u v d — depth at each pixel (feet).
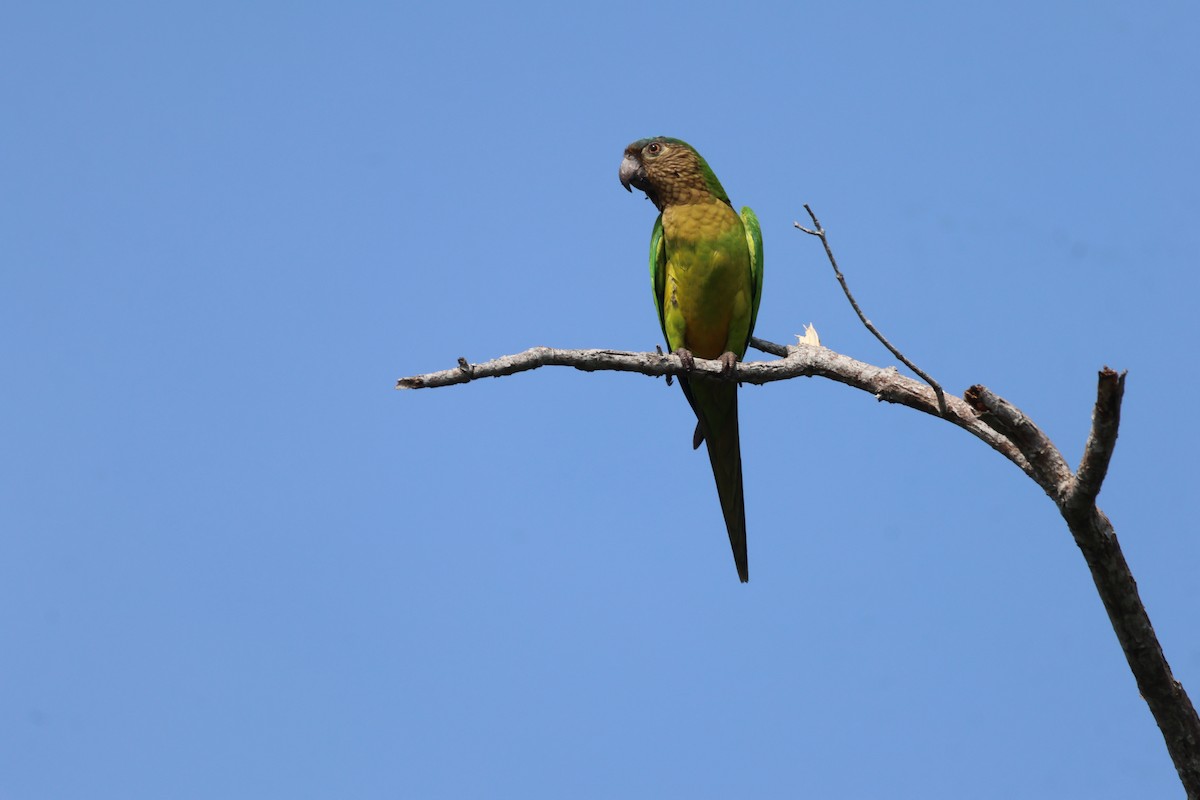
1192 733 28.58
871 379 35.14
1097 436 25.35
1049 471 28.50
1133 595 27.86
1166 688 28.35
